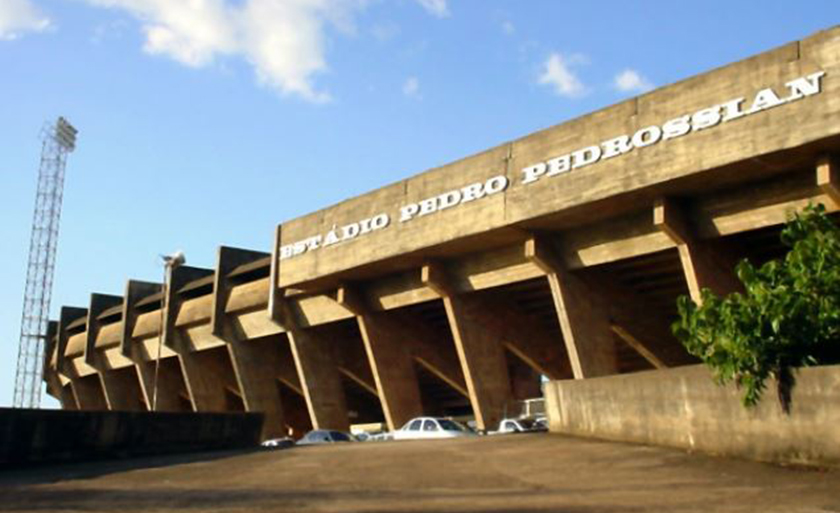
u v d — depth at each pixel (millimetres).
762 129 30797
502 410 46562
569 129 37469
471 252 44781
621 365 49188
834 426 13836
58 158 121250
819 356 15086
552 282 40781
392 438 40438
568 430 22578
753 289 15398
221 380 69938
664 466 15383
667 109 33875
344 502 12383
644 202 36219
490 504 11789
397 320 53500
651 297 44062
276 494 13617
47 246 118250
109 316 82062
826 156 30312
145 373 75562
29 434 20578
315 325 55562
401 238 45031
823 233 15852
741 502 11320
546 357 50250
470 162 41844
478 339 46656
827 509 10555
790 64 30359
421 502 12172
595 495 12461
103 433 22844
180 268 69438
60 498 13664
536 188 38406
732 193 34312
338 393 57594
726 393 15977
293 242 53219
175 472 18516
